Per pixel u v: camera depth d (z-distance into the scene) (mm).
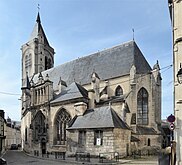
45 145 47656
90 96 41812
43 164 27984
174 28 17844
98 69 51562
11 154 48531
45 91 49531
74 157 35844
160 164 16594
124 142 34656
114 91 46312
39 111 50656
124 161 29500
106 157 32844
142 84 42875
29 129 54250
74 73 56531
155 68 45125
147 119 42469
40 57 78125
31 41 79188
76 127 37312
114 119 34531
